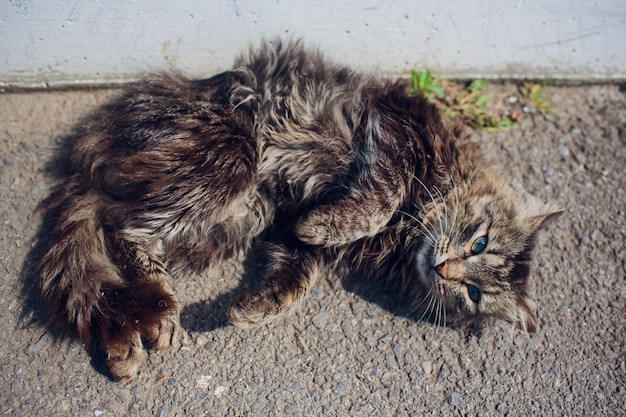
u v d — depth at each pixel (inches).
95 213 23.5
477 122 28.6
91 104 27.2
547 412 23.2
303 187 25.0
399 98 25.1
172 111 22.8
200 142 22.6
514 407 23.1
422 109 25.1
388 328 24.2
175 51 26.7
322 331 23.8
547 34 27.9
